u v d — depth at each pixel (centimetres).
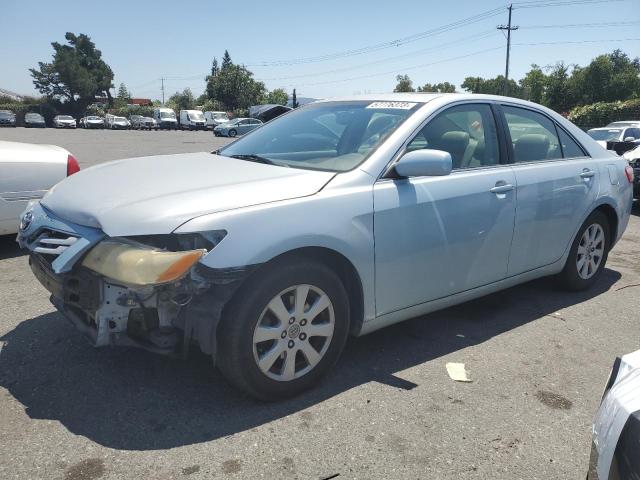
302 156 364
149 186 305
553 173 428
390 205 324
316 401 306
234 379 285
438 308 372
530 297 484
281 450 263
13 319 400
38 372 326
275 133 412
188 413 289
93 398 301
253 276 281
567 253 461
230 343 277
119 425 278
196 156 394
